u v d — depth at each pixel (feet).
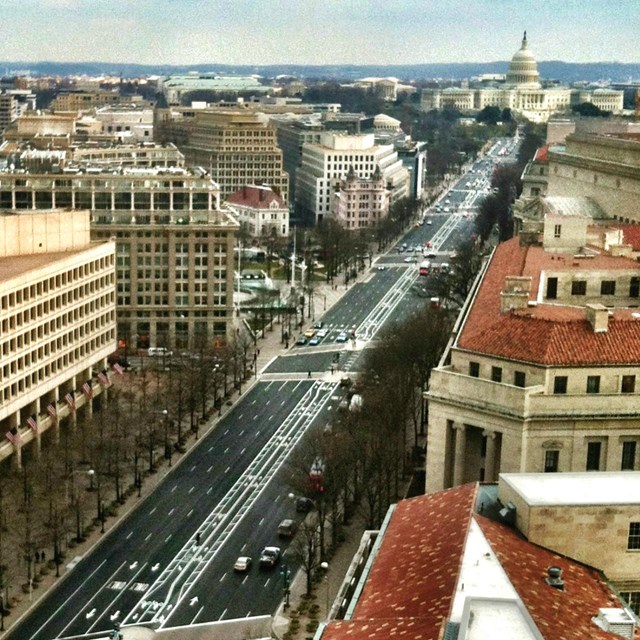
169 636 633.61
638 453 603.67
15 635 636.89
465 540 399.85
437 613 351.05
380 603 377.50
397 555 414.82
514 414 594.65
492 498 460.14
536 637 333.21
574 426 596.70
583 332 616.80
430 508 453.17
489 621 342.03
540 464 602.44
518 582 373.61
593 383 600.39
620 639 357.00
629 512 423.23
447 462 631.97
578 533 422.82
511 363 607.78
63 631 642.22
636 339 614.34
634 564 426.51
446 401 623.36
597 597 391.45
